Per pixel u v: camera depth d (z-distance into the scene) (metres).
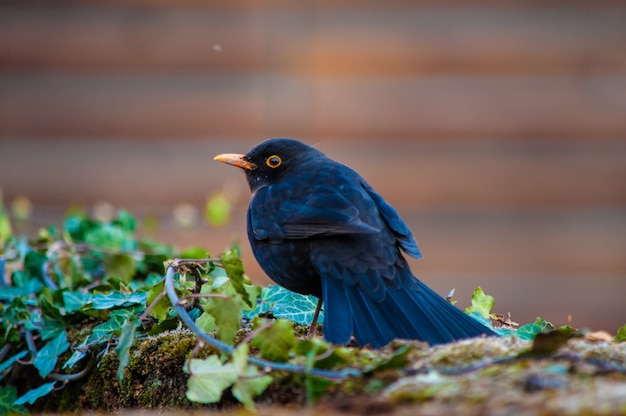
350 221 5.52
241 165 6.83
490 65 14.07
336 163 6.37
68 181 14.05
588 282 13.78
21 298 6.55
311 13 14.20
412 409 3.58
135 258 7.61
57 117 14.08
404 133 14.09
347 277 5.42
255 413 3.99
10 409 5.97
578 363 3.93
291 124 14.12
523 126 14.02
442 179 13.98
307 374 4.06
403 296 5.32
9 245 7.85
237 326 4.80
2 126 14.07
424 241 13.88
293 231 5.63
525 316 13.72
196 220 13.70
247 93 14.14
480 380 3.82
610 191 13.89
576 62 13.99
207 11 14.24
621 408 3.38
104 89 14.15
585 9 14.06
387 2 14.18
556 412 3.40
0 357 6.39
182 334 5.43
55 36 14.10
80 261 7.65
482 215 13.95
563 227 13.89
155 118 14.12
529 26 14.08
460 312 5.22
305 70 14.17
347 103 14.10
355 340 5.38
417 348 4.70
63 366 5.99
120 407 5.58
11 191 14.00
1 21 14.10
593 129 13.97
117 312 5.94
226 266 5.10
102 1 14.18
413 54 14.10
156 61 14.16
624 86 13.97
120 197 14.06
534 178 13.95
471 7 14.15
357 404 3.67
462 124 14.04
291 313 6.07
